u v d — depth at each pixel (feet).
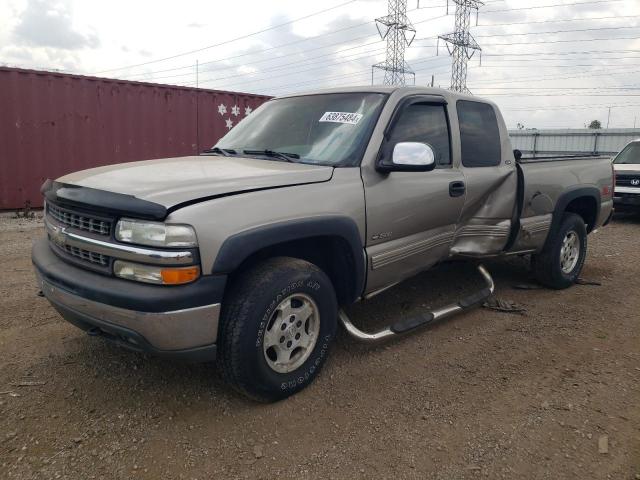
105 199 8.84
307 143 12.17
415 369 11.83
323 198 10.39
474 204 14.42
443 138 13.71
